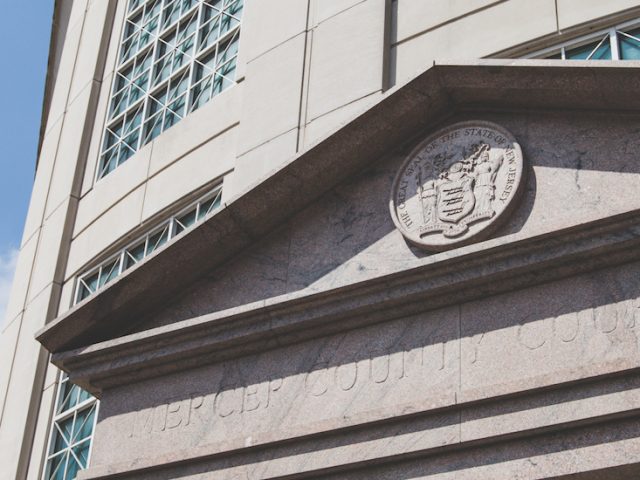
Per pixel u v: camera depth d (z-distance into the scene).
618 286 9.34
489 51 13.84
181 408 11.23
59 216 18.66
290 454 10.19
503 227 10.08
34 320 17.69
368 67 14.48
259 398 10.80
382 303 10.32
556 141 10.23
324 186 11.34
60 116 20.53
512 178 10.16
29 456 16.16
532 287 9.77
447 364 9.85
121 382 11.78
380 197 11.08
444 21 14.45
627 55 12.92
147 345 11.50
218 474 10.51
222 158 15.76
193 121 16.81
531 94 10.32
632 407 8.66
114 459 11.29
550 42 13.56
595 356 9.12
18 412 16.73
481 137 10.61
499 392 9.27
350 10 15.32
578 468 8.77
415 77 10.70
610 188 9.71
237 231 11.48
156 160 17.06
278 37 16.03
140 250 16.67
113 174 18.00
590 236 9.41
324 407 10.33
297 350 10.85
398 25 14.90
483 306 9.96
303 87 15.08
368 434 9.84
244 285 11.50
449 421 9.48
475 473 9.22
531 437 9.12
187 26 18.58
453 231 10.27
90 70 20.23
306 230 11.41
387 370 10.16
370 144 11.11
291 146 14.54
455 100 10.83
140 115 18.44
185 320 11.30
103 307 11.77
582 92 10.03
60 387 16.47
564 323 9.44
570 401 8.98
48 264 18.20
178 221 16.16
